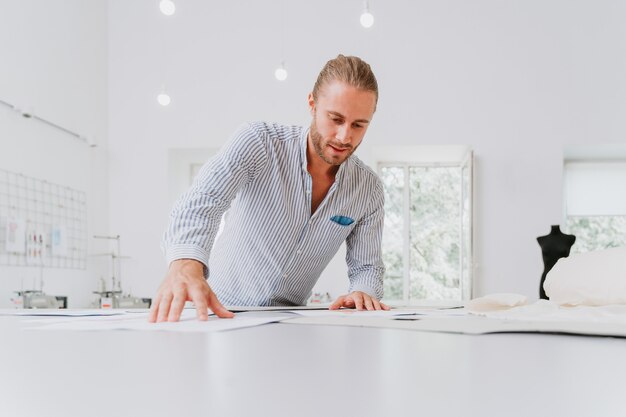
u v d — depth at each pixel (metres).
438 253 5.09
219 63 4.75
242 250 1.52
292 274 1.55
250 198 1.46
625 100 4.40
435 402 0.25
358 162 1.53
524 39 4.52
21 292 3.13
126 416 0.22
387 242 5.10
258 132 1.39
